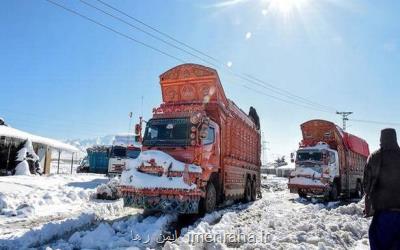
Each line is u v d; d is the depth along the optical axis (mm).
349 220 9555
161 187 8547
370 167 3947
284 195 22594
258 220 9969
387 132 3967
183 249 5625
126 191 8914
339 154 20797
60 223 7523
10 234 7156
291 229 8000
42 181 18312
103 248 6199
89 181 21344
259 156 18578
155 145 9969
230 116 12727
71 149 33750
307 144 21406
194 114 9703
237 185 13773
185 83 12164
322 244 6215
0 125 26203
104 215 9961
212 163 10438
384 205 3766
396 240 3648
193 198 8586
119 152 27750
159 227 7645
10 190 13734
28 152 24469
